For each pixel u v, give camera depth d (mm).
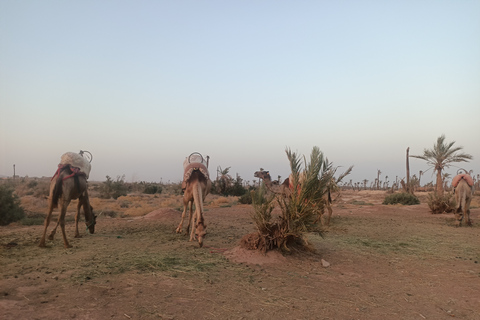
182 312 4613
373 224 15094
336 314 4879
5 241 9242
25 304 4570
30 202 23609
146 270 6414
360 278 6816
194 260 7359
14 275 5863
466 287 6375
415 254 9016
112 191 37250
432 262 8203
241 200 29641
